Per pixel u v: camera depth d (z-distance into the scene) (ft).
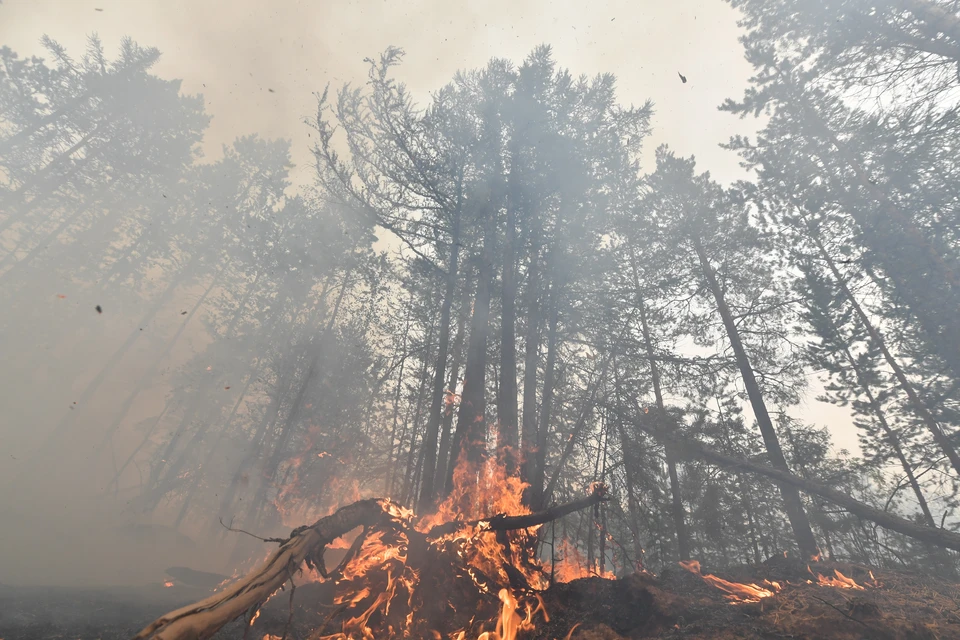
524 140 45.52
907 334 52.49
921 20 34.83
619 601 17.20
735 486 51.93
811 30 42.27
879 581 19.89
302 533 14.30
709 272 52.29
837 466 56.65
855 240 49.24
